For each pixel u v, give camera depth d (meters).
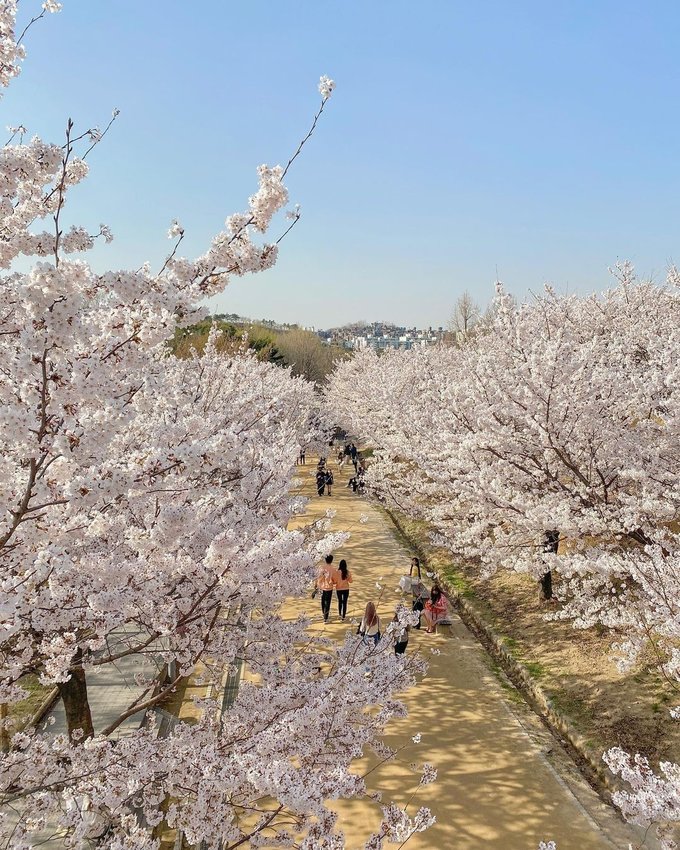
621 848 5.82
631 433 8.90
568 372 9.08
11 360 2.96
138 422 5.08
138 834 3.79
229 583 4.22
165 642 6.41
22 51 3.22
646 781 4.40
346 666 4.53
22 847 3.44
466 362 12.33
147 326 2.97
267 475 6.33
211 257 3.13
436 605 10.96
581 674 8.95
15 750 4.98
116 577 3.81
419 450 14.13
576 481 9.40
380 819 6.12
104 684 9.14
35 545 3.50
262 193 3.13
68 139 3.00
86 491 2.98
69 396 2.89
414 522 19.25
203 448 3.16
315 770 4.24
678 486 7.64
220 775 3.45
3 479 3.11
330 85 3.08
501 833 5.98
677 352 9.49
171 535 3.57
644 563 6.55
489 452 10.02
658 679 8.31
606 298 16.23
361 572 14.38
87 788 3.89
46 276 2.56
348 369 40.88
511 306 10.69
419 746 7.48
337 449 38.97
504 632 10.80
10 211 3.16
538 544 10.27
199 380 10.55
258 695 4.79
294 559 4.68
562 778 6.92
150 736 4.72
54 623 3.87
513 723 8.04
